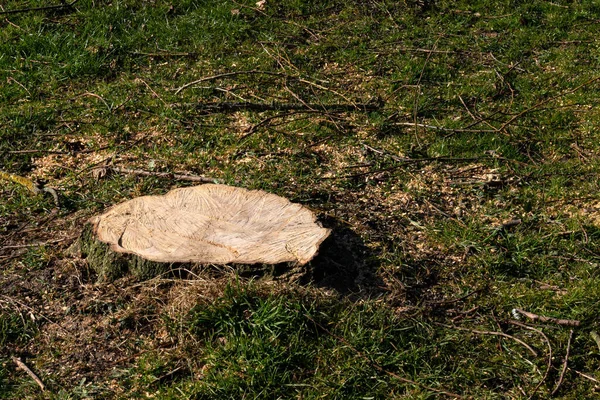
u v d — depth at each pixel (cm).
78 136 372
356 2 472
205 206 300
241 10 461
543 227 322
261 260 281
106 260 289
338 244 309
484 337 280
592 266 304
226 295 277
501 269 304
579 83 411
